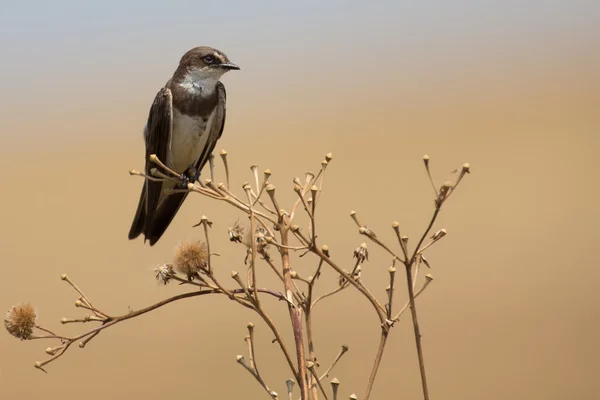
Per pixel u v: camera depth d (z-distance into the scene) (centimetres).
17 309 585
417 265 552
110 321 583
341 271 573
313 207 569
